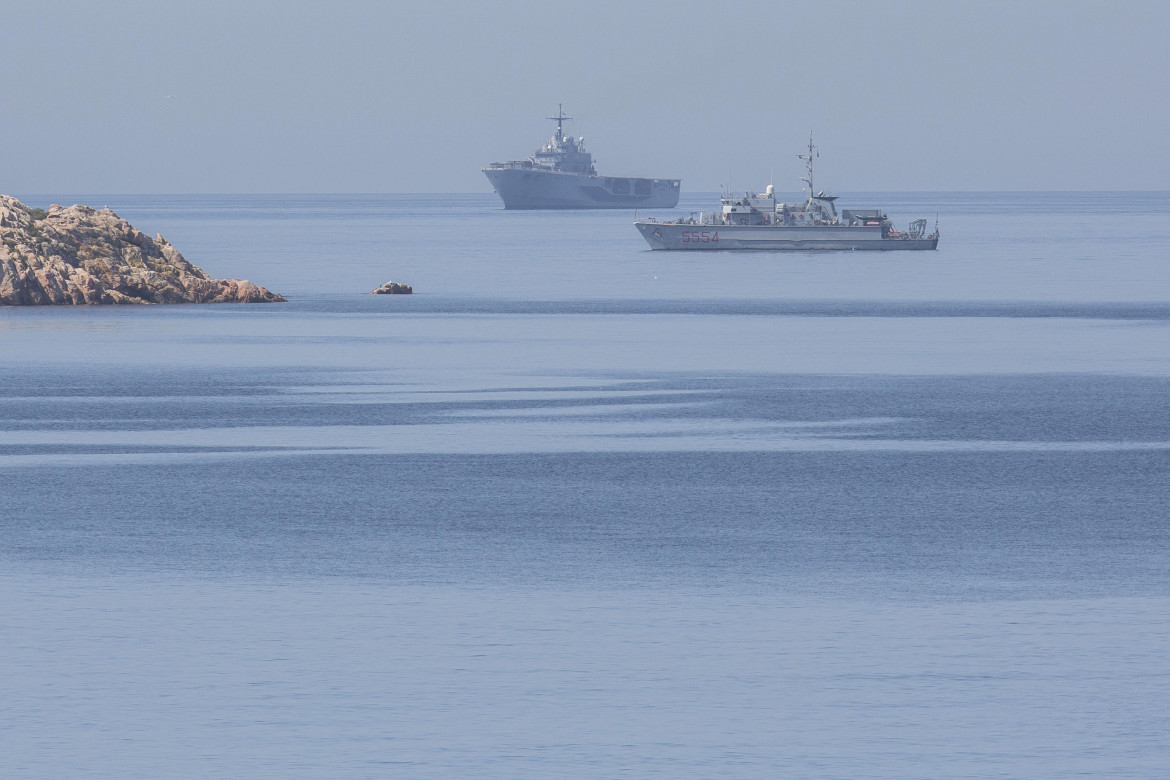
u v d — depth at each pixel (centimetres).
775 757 10562
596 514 18662
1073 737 10906
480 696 11700
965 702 11562
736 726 11094
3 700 11606
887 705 11506
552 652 12750
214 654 12694
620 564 15900
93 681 12025
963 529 17775
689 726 11100
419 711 11400
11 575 15375
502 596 14538
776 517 18488
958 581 15125
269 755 10594
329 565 15862
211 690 11819
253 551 16538
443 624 13562
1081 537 17300
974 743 10794
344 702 11575
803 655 12656
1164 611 13938
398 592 14700
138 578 15262
